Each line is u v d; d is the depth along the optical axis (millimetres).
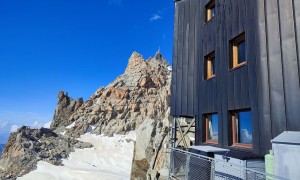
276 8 10773
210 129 15883
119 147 175750
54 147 164125
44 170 134750
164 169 27938
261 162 10141
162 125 42438
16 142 157000
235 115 13281
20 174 129500
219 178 11266
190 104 18094
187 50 19500
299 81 9359
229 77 13656
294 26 9883
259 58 11328
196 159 12031
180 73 19922
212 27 16078
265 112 10641
